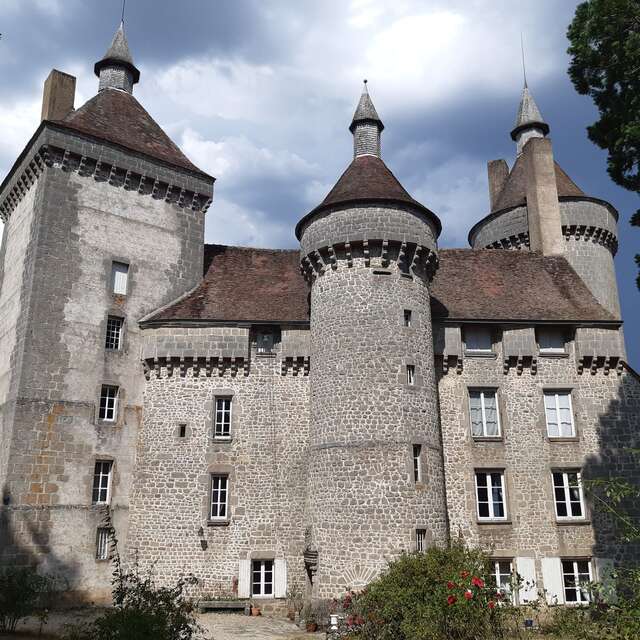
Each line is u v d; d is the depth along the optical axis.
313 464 21.22
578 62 19.11
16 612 16.69
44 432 21.97
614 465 23.61
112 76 29.61
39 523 21.14
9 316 24.59
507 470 23.30
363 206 22.53
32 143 25.30
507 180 35.12
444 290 26.28
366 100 26.61
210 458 23.14
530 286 27.33
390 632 13.37
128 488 23.02
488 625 12.81
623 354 24.97
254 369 24.22
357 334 21.50
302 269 24.17
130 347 24.45
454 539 21.45
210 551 22.27
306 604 20.09
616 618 10.30
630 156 18.64
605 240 30.83
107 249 24.95
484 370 24.39
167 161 27.23
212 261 28.14
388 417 20.61
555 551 22.48
